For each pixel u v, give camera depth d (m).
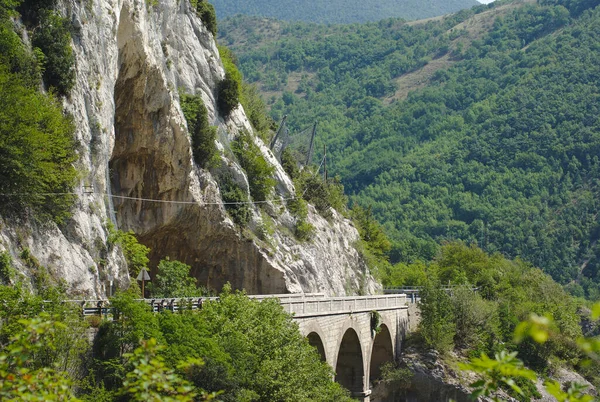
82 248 33.94
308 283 63.59
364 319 59.50
